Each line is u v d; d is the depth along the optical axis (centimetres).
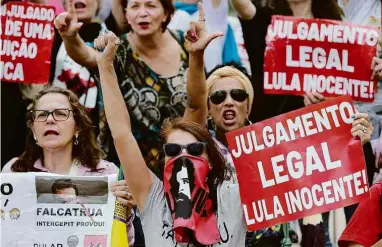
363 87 1858
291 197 1429
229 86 1867
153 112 1969
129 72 1970
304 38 1864
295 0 2008
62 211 1494
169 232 1372
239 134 1448
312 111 1440
